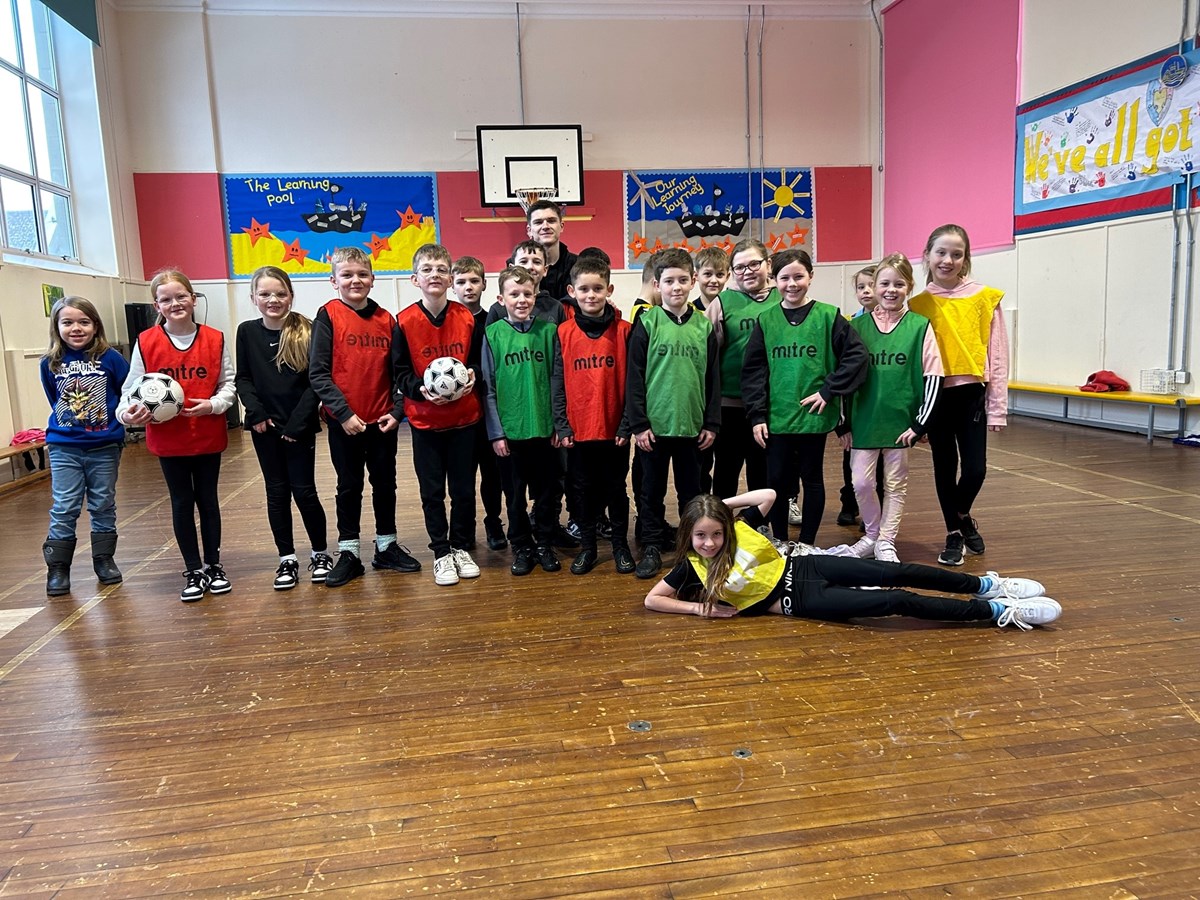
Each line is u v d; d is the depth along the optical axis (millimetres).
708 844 1283
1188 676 1812
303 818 1396
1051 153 5922
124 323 7051
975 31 6723
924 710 1692
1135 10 5137
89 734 1730
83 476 2828
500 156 7883
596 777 1486
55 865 1293
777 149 8414
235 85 7684
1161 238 5082
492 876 1228
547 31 7996
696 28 8156
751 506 2426
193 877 1251
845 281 8648
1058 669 1867
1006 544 2896
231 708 1830
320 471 4918
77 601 2662
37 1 6590
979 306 2615
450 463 2754
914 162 7770
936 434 2674
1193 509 3303
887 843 1270
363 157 7934
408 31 7840
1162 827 1286
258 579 2848
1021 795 1383
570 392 2658
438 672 1980
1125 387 5383
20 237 6078
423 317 2688
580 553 2828
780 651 2029
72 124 6941
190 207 7730
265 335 2658
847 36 8375
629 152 8234
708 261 2926
